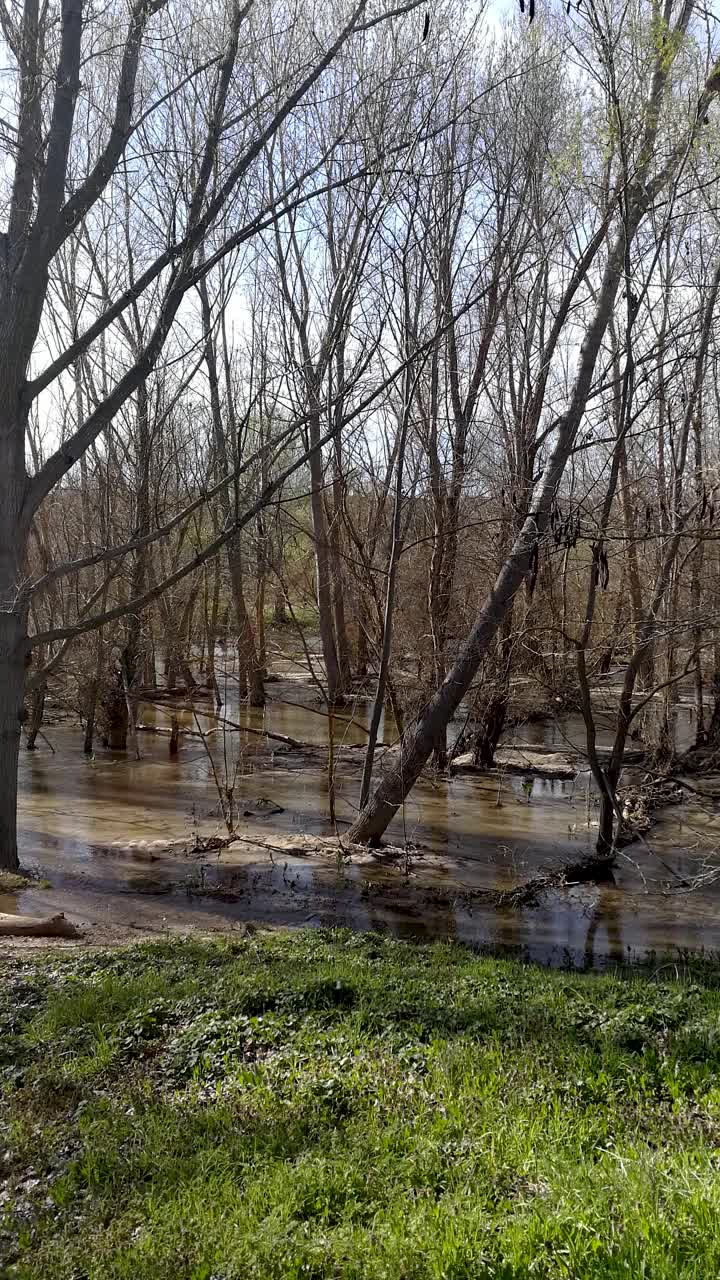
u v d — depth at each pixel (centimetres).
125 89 1351
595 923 1186
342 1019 759
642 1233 435
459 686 1467
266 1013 771
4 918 1109
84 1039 744
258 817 1759
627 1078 640
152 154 1466
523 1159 529
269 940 1027
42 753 2428
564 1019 743
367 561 1939
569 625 1842
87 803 1861
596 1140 558
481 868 1430
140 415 2155
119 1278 464
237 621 2886
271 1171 543
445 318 1908
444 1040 698
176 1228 498
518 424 1967
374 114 1508
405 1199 502
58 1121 630
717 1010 758
